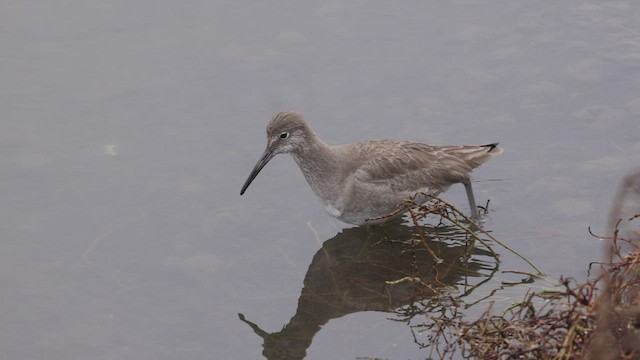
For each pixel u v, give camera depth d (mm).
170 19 19891
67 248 14641
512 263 13992
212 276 14117
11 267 14258
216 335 12930
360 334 12758
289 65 18531
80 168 16281
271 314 13344
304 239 14977
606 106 16875
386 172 15070
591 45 18469
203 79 18281
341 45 19000
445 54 18625
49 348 12758
